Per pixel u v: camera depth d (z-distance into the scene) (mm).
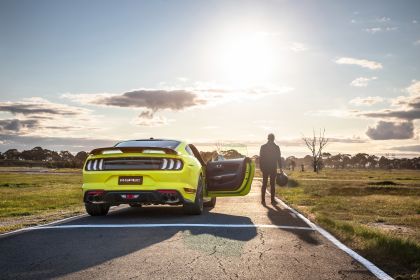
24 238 5859
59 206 12719
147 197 8125
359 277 4031
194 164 8883
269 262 4551
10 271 4094
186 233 6277
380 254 4965
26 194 18688
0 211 11359
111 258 4645
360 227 6664
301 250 5211
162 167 8195
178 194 8172
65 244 5430
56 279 3814
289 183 26672
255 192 18062
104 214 8961
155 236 6012
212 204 10977
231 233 6336
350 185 26875
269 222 7680
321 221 7668
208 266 4320
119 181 8172
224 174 10031
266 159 12320
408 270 4316
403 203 13664
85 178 8406
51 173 62156
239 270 4191
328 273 4152
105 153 8305
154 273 4031
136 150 8156
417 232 7430
